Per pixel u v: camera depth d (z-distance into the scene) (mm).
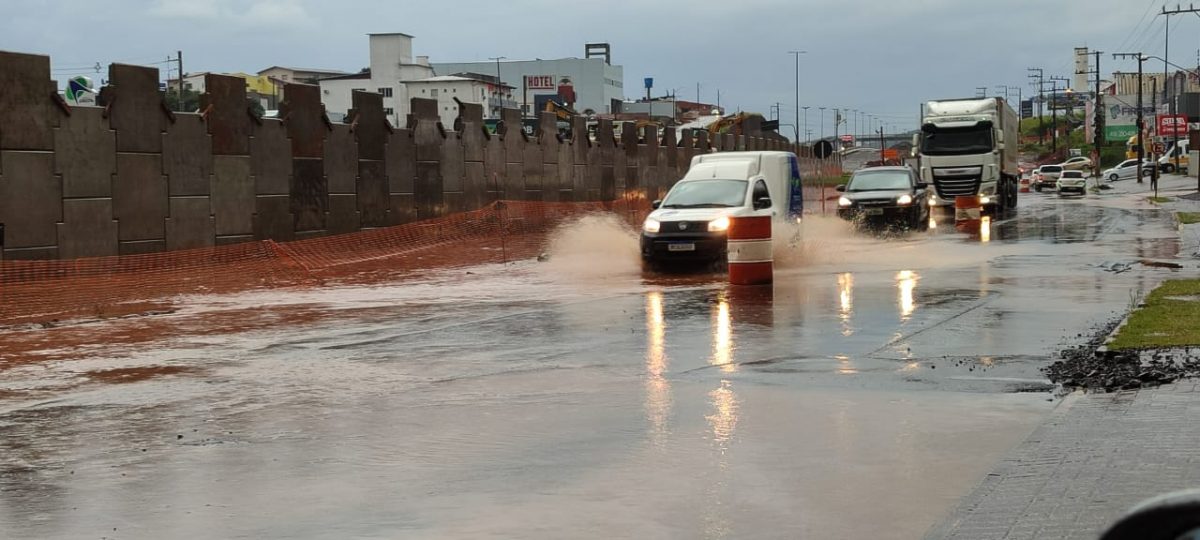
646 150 46938
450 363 11508
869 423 8141
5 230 19781
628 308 16172
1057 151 166375
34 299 18344
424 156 31688
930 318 13930
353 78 128625
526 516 6094
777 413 8594
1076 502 5605
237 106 24875
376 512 6262
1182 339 10648
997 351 11133
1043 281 18469
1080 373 9461
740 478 6750
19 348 13305
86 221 21281
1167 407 7824
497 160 35500
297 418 8938
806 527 5773
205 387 10477
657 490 6535
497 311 16219
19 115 19969
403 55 128625
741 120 61625
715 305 16203
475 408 9133
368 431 8375
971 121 46250
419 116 31484
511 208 34750
